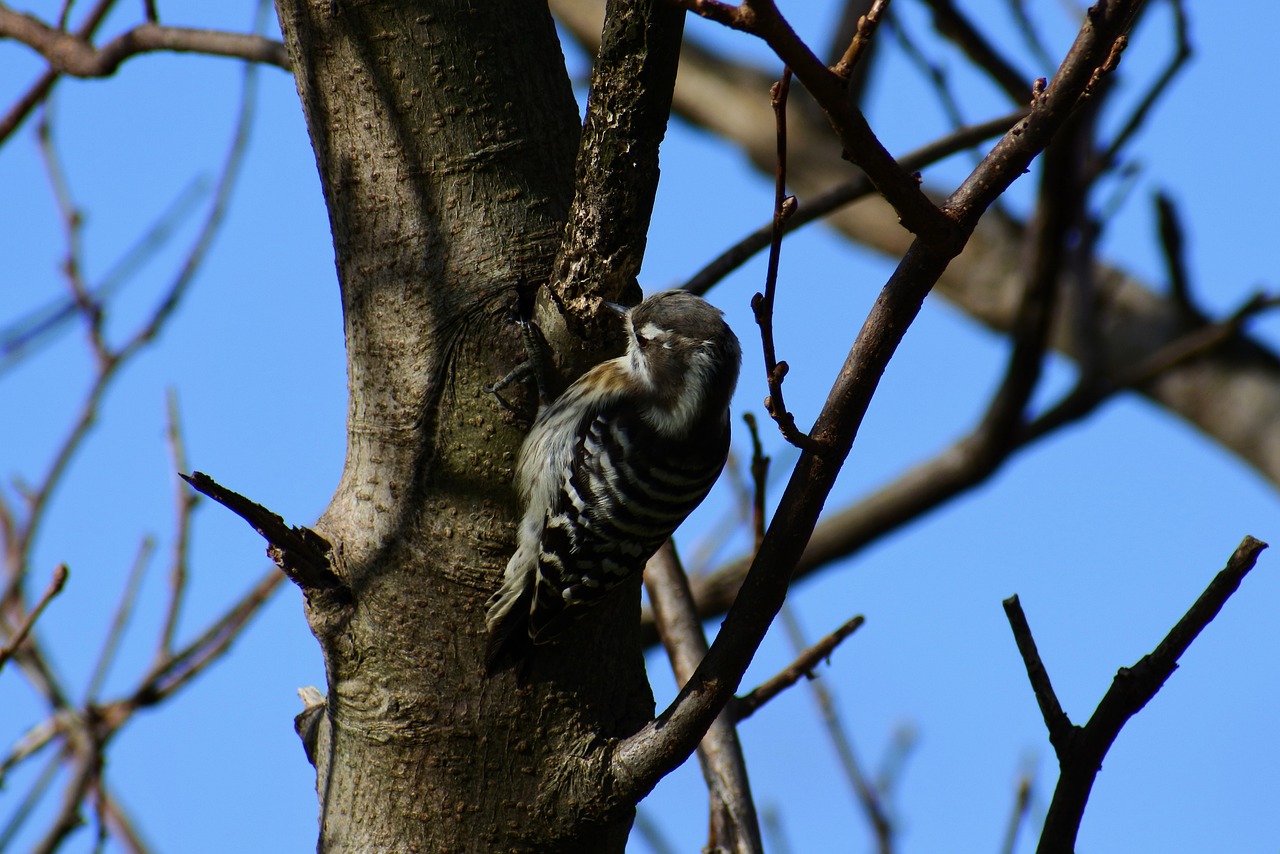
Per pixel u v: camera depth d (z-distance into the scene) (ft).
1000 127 40.40
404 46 30.30
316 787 32.63
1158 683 25.13
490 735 30.32
